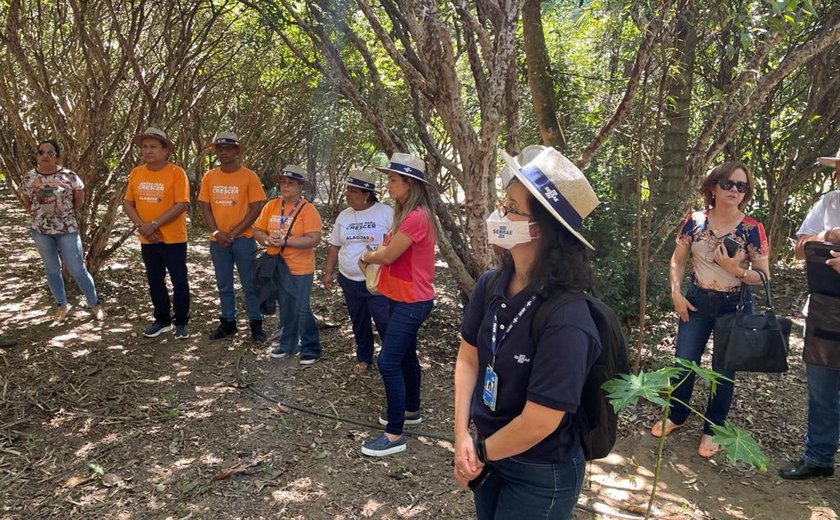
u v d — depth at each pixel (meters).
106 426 3.56
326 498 2.97
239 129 9.83
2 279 6.35
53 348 4.63
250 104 9.73
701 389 4.36
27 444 3.33
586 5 6.20
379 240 4.20
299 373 4.44
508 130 4.55
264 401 3.97
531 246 1.64
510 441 1.61
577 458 1.73
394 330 3.36
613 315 1.65
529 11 5.37
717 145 4.27
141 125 5.99
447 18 5.46
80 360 4.45
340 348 5.00
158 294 4.98
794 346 5.31
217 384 4.19
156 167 4.79
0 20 6.10
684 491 3.16
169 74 6.00
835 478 3.29
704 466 3.40
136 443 3.39
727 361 3.21
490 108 3.60
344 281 4.34
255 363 4.56
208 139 9.88
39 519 2.74
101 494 2.93
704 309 3.45
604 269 4.45
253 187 4.85
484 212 3.92
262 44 6.99
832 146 7.20
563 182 1.56
